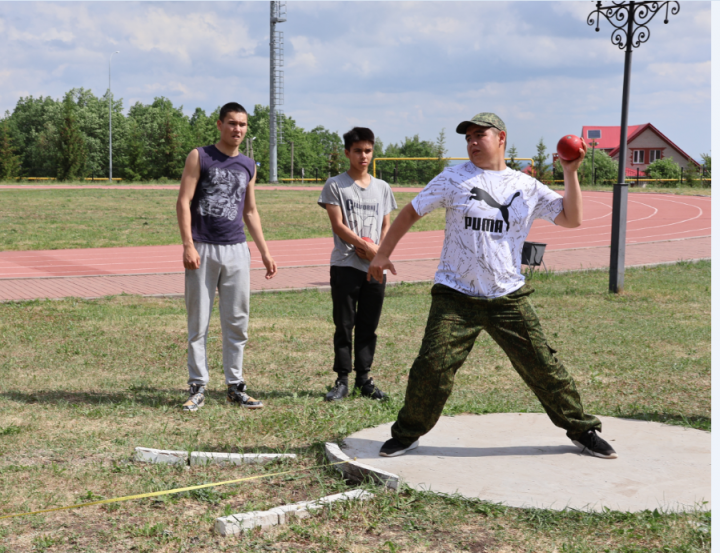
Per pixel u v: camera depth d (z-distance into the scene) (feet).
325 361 23.02
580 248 63.82
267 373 21.45
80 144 262.26
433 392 12.64
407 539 10.12
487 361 22.97
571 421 13.08
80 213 98.99
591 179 185.37
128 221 90.58
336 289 18.28
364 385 18.65
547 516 10.64
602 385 19.95
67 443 14.25
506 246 12.39
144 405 17.35
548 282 42.73
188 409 16.84
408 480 12.03
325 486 12.08
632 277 45.29
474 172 12.49
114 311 32.94
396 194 141.08
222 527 10.27
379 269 12.87
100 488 12.00
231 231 17.42
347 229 17.93
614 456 13.10
